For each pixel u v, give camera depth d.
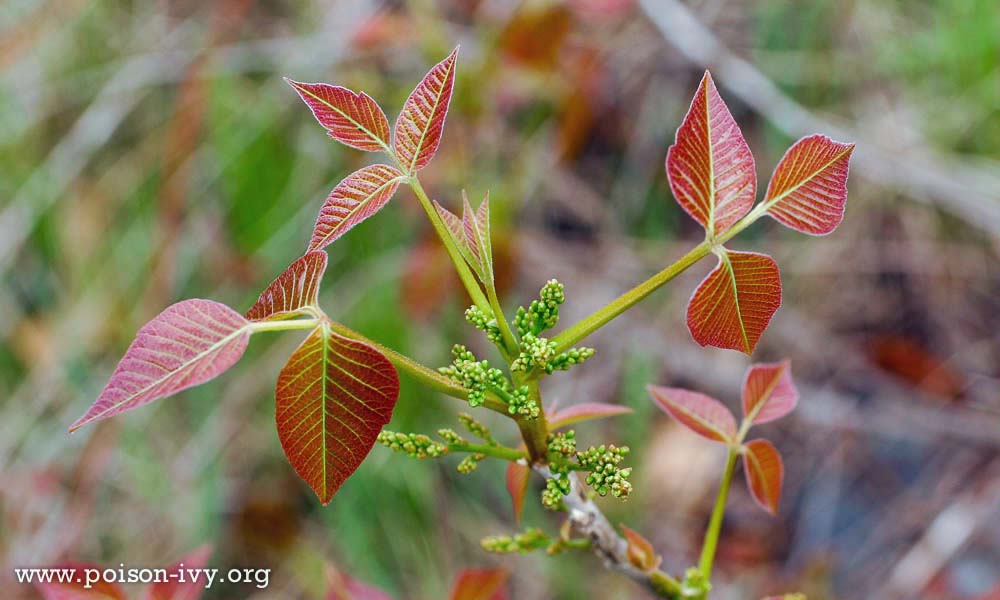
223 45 1.11
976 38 1.05
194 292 1.02
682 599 0.46
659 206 1.12
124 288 1.03
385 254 0.99
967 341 1.03
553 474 0.41
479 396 0.39
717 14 1.18
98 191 1.07
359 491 0.92
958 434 0.96
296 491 0.94
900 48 1.10
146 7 1.17
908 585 0.87
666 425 0.99
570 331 0.39
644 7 1.01
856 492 0.96
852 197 1.09
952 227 1.07
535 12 0.85
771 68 1.13
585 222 1.13
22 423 0.97
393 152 0.39
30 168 1.10
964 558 0.87
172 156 1.04
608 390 1.01
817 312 1.06
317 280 0.38
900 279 1.07
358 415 0.38
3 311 1.03
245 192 1.03
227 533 0.93
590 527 0.44
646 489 0.95
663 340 1.04
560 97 0.91
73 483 0.94
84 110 1.13
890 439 0.98
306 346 0.37
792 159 0.39
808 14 1.15
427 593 0.89
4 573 0.90
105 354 1.02
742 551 0.93
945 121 1.05
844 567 0.91
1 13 1.16
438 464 0.95
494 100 0.91
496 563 0.91
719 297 0.39
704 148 0.39
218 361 0.37
